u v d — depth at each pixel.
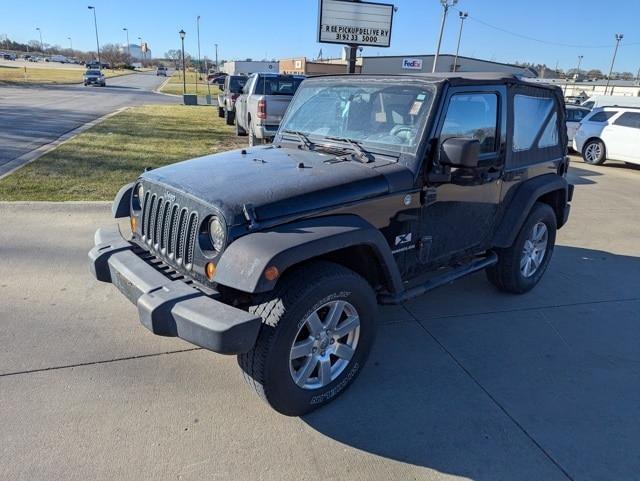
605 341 3.93
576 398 3.19
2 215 6.34
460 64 51.47
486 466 2.60
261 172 3.06
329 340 2.91
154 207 3.12
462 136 3.52
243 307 2.86
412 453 2.67
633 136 13.16
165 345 3.58
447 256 3.73
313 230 2.65
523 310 4.41
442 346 3.75
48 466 2.45
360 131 3.55
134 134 14.23
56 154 10.36
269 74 12.91
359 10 11.03
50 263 4.92
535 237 4.68
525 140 4.27
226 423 2.82
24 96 28.70
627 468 2.62
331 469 2.54
